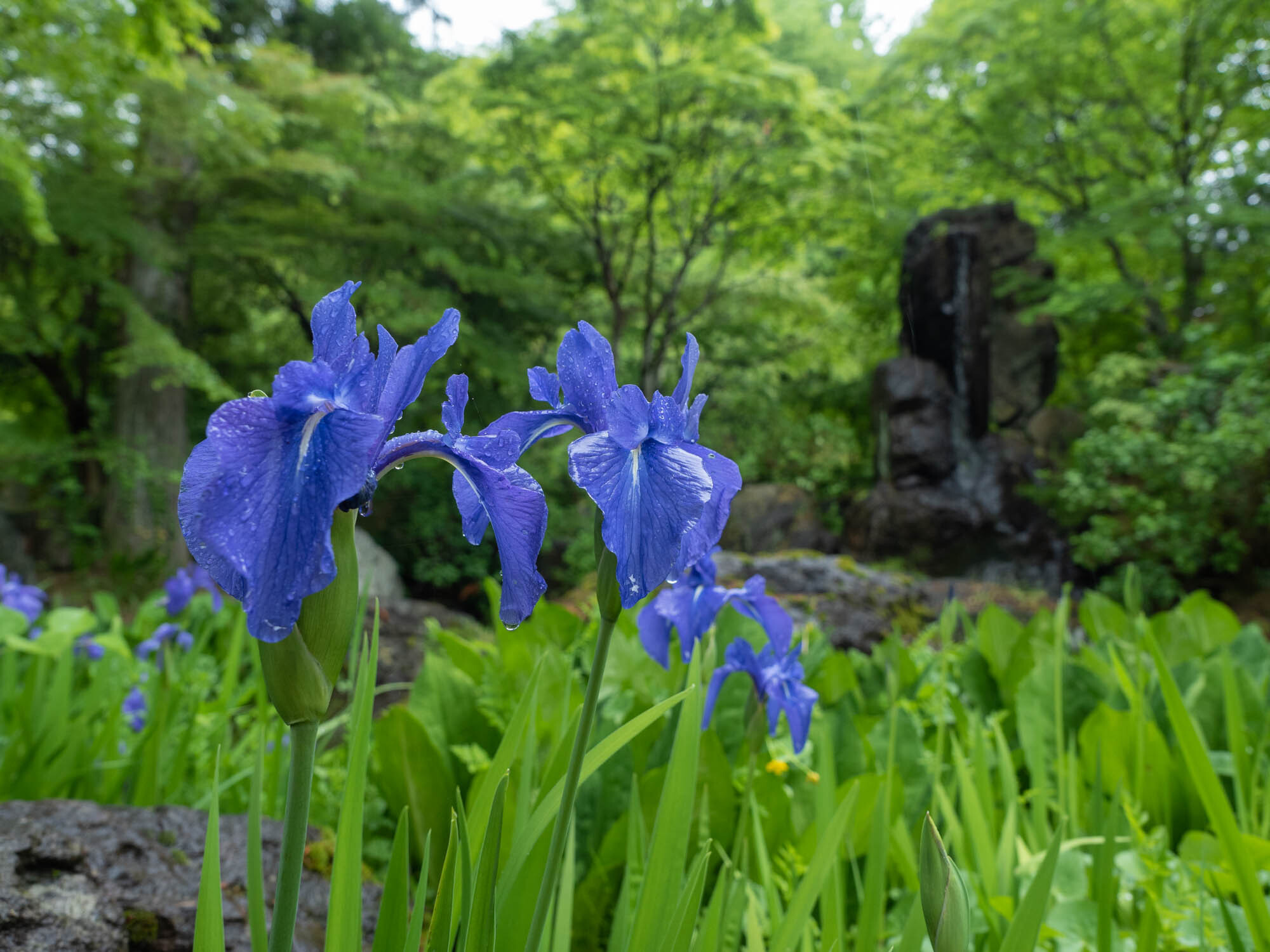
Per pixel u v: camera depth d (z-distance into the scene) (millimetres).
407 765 2242
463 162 18125
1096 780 1716
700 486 961
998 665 3541
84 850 1671
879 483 15750
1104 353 21172
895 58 19781
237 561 726
